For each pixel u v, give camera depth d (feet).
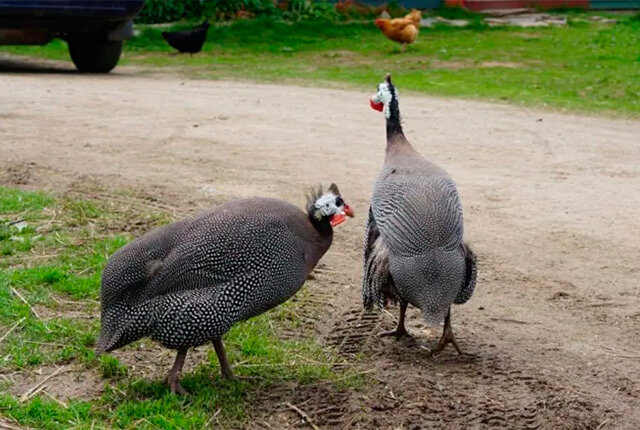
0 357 7.88
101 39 22.47
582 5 40.50
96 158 13.42
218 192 11.96
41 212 10.98
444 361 8.16
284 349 8.22
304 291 9.30
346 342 8.46
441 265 7.53
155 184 12.24
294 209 7.67
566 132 16.20
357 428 7.27
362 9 37.24
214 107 17.58
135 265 7.27
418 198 7.74
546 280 9.70
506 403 7.55
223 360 7.68
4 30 21.30
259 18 34.04
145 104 17.69
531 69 24.39
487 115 17.66
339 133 15.57
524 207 11.74
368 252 8.09
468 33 32.58
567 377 7.95
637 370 8.08
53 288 9.02
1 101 17.58
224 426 7.22
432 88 21.12
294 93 19.89
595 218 11.39
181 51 27.32
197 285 7.25
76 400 7.40
